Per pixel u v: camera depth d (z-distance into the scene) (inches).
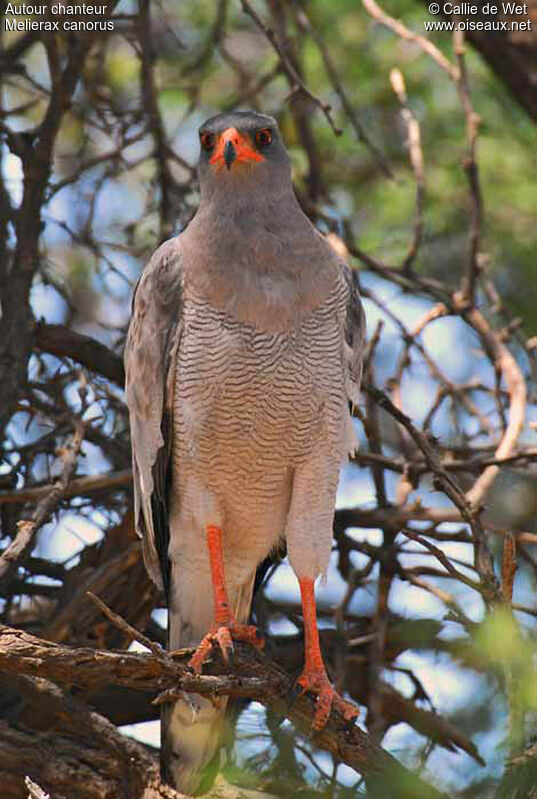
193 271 354.9
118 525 401.7
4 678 341.1
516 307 483.5
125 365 384.2
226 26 557.6
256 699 328.2
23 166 425.7
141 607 391.2
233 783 350.3
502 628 248.2
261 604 414.0
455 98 539.5
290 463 359.6
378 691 388.5
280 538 384.8
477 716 285.4
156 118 472.4
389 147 549.3
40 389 433.4
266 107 572.1
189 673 277.7
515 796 253.8
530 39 466.6
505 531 355.6
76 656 265.9
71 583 396.8
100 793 334.3
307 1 540.7
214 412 353.1
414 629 369.1
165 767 336.2
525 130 527.2
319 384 354.6
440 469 370.0
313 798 341.4
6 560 346.3
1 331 411.2
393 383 443.5
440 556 317.4
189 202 538.3
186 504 364.2
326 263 356.5
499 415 436.5
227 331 350.0
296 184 542.3
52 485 398.9
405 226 535.8
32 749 338.0
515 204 510.9
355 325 374.0
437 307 442.9
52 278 491.5
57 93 421.4
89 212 474.3
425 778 294.8
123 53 577.6
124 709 394.0
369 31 543.5
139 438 370.6
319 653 339.3
